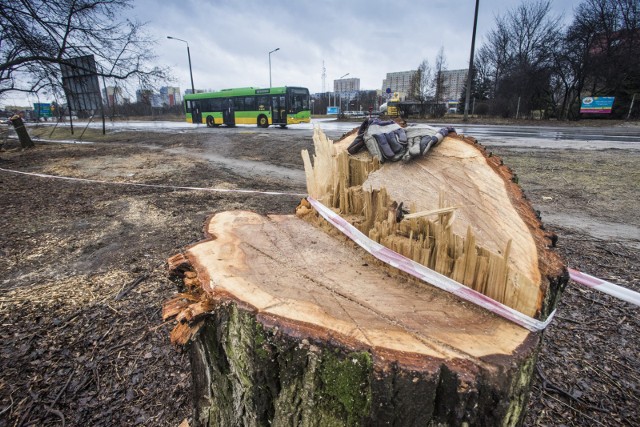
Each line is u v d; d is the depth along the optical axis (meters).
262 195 6.66
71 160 11.11
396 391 0.99
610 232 4.50
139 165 9.99
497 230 1.49
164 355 2.50
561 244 4.16
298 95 19.66
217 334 1.35
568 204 5.56
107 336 2.69
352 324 1.13
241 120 20.88
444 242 1.34
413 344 1.05
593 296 3.12
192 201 6.23
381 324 1.14
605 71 22.00
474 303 1.25
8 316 2.92
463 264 1.29
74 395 2.18
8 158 11.73
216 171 9.00
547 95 25.28
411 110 26.86
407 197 1.78
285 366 1.14
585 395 2.11
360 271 1.51
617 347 2.50
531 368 1.12
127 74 15.34
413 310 1.22
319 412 1.12
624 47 21.83
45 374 2.33
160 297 3.20
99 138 17.78
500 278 1.22
